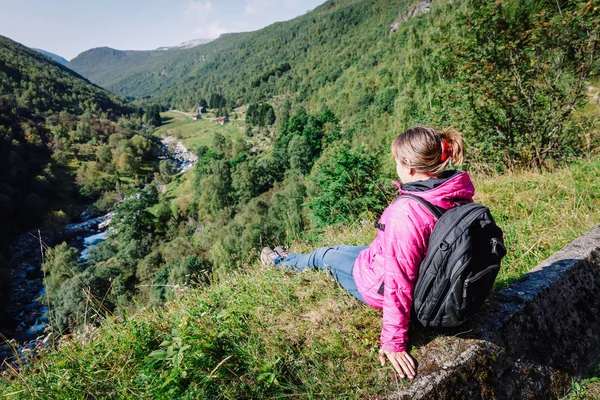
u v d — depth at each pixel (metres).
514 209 4.27
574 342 1.91
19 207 70.12
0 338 2.05
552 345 1.84
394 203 1.51
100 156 112.75
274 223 35.25
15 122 116.94
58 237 68.38
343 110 94.25
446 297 1.40
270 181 73.31
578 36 6.05
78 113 167.25
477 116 7.36
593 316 2.05
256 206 52.94
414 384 1.48
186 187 88.19
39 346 2.00
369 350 1.70
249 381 1.59
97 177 97.19
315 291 2.23
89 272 37.75
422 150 1.48
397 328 1.51
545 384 1.72
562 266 2.21
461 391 1.49
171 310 2.49
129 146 120.94
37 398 1.61
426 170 1.51
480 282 1.35
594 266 2.26
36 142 108.81
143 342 1.90
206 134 159.88
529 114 6.93
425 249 1.42
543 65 6.51
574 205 3.69
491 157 7.54
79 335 2.09
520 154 7.15
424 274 1.42
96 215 82.94
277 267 2.78
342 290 2.20
